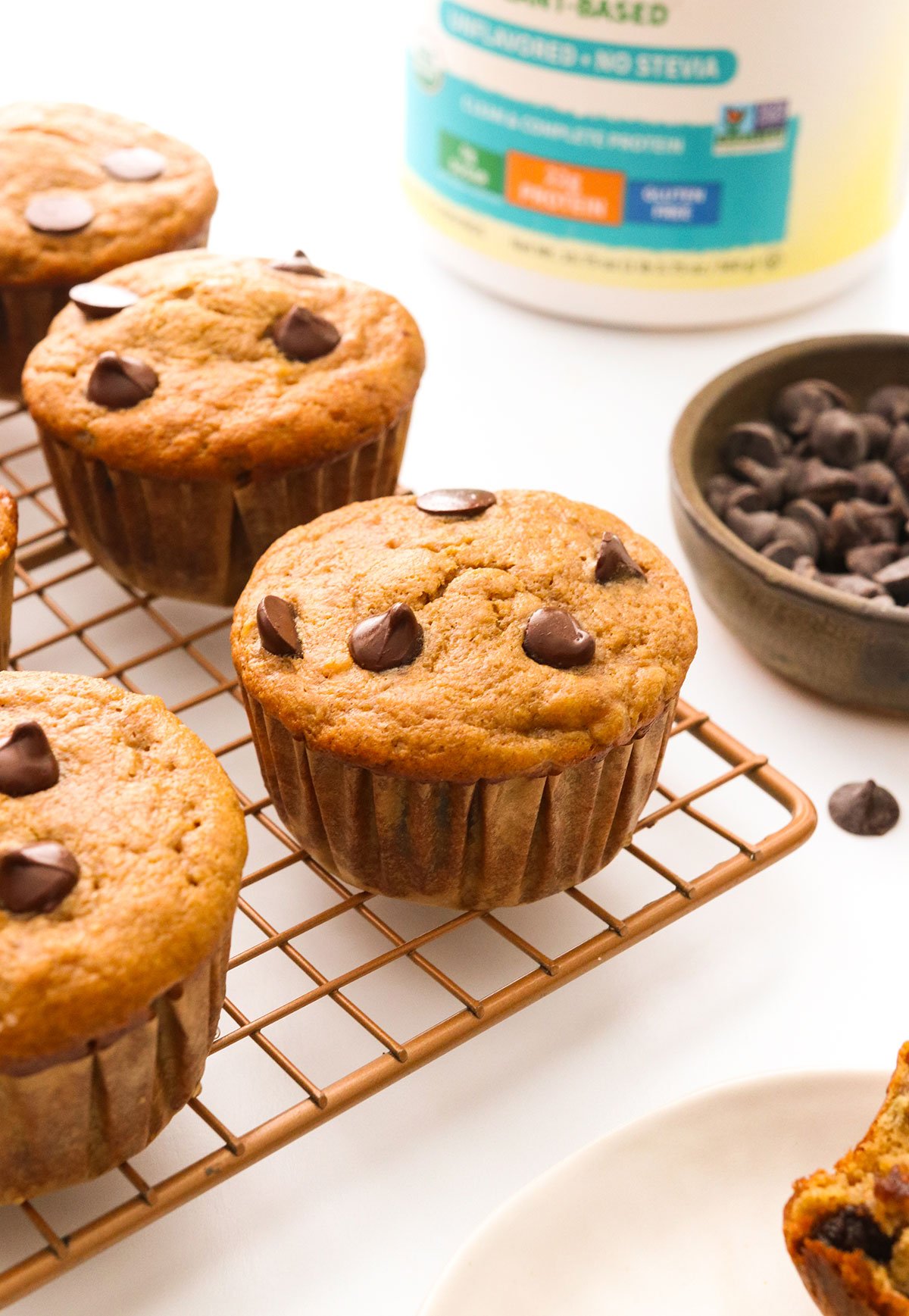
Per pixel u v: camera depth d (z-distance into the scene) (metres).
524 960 0.52
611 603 0.52
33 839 0.48
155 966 0.47
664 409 0.64
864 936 0.53
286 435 0.55
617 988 0.52
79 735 0.49
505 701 0.50
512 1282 0.47
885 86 0.64
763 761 0.53
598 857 0.52
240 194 0.72
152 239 0.60
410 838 0.51
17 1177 0.48
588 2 0.62
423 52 0.65
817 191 0.65
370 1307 0.48
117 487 0.56
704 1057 0.51
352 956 0.52
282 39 0.84
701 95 0.62
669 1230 0.48
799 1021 0.52
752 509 0.58
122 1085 0.47
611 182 0.64
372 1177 0.49
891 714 0.57
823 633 0.55
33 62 0.79
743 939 0.53
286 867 0.53
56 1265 0.47
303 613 0.52
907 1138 0.47
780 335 0.67
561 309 0.67
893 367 0.61
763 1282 0.48
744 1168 0.49
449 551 0.52
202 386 0.56
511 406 0.64
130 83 0.78
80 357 0.56
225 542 0.56
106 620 0.57
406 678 0.51
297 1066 0.50
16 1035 0.46
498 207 0.66
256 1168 0.49
